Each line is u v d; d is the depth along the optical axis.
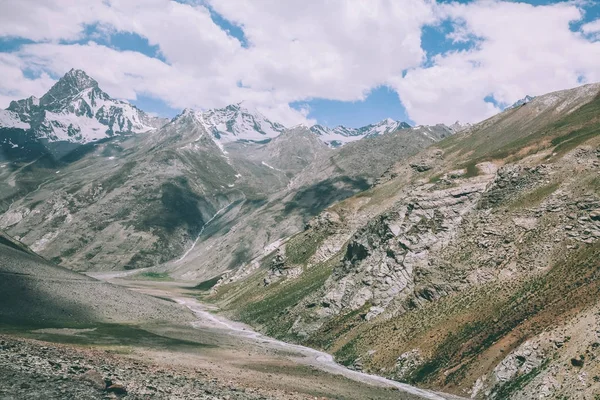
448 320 85.12
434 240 110.19
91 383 41.41
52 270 139.12
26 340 65.62
